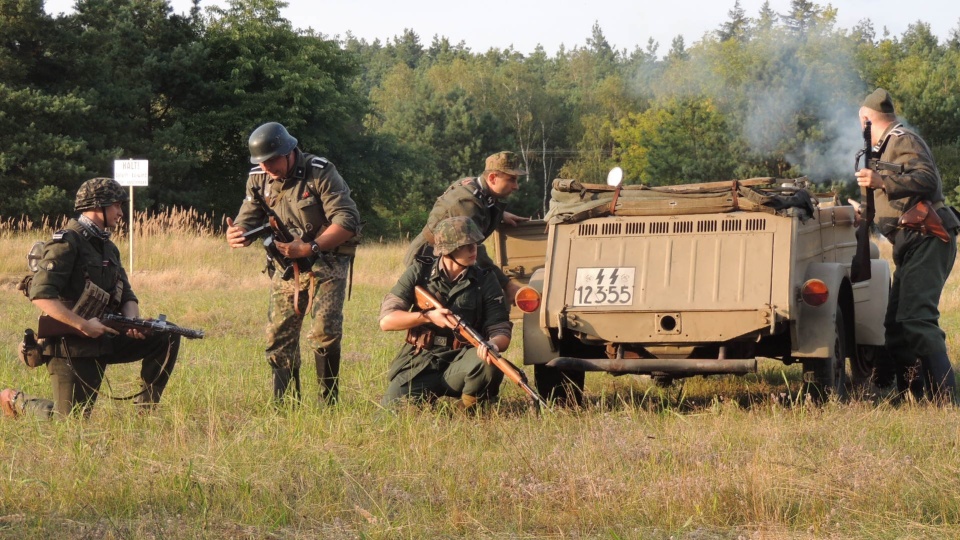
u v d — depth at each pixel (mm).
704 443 5453
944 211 7219
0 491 4617
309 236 6820
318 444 5547
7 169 37031
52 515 4375
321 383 7027
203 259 21422
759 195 6785
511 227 8219
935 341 7102
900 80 59000
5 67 38219
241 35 48188
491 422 6273
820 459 5109
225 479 4816
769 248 6715
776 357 7160
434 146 82750
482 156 84000
